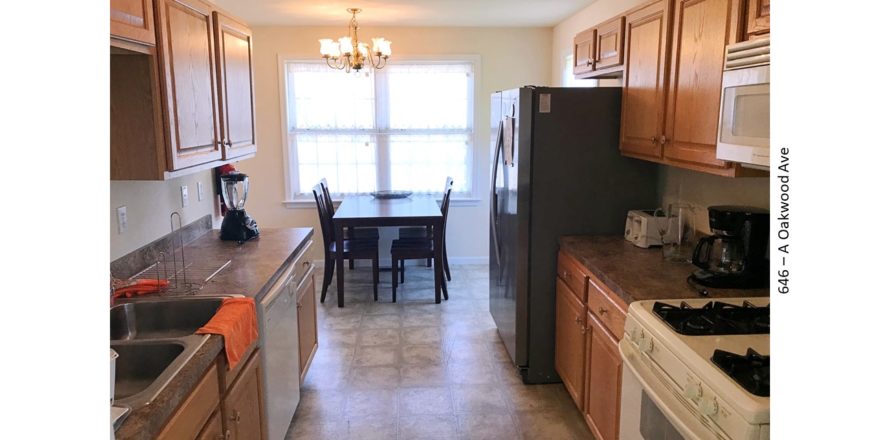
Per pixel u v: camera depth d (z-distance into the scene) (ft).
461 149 17.95
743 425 3.86
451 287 16.15
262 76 17.02
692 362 4.63
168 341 5.31
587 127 9.55
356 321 13.50
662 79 7.55
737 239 6.79
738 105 5.35
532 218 9.76
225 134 8.43
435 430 8.77
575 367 8.86
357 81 17.33
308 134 17.54
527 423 8.96
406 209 15.01
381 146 17.74
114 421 3.79
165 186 8.71
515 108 9.69
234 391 5.93
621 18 9.05
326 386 10.19
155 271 7.71
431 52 17.22
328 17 15.34
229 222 9.55
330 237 15.46
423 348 11.87
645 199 9.91
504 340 11.35
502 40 17.29
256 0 13.08
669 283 6.92
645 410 5.67
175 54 6.63
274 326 7.43
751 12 5.42
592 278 7.95
